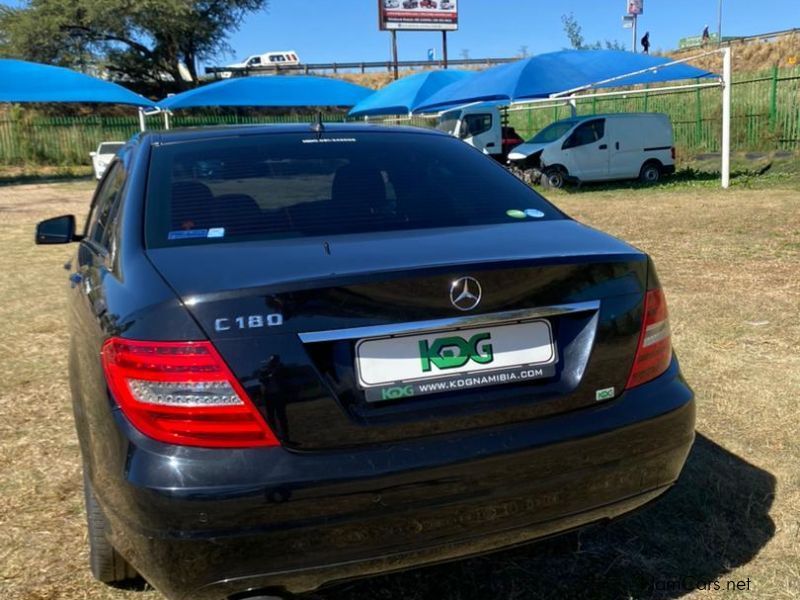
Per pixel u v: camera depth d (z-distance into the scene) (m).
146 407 1.95
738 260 7.88
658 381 2.39
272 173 2.80
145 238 2.41
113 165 3.69
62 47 45.00
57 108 40.28
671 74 17.61
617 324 2.29
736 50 36.78
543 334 2.21
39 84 24.64
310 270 2.05
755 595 2.54
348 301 1.99
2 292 7.43
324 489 1.93
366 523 1.98
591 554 2.81
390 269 2.04
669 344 2.48
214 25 46.88
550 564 2.76
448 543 2.07
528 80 16.73
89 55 45.44
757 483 3.24
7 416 4.20
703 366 4.62
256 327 1.94
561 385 2.22
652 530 2.94
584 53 17.67
